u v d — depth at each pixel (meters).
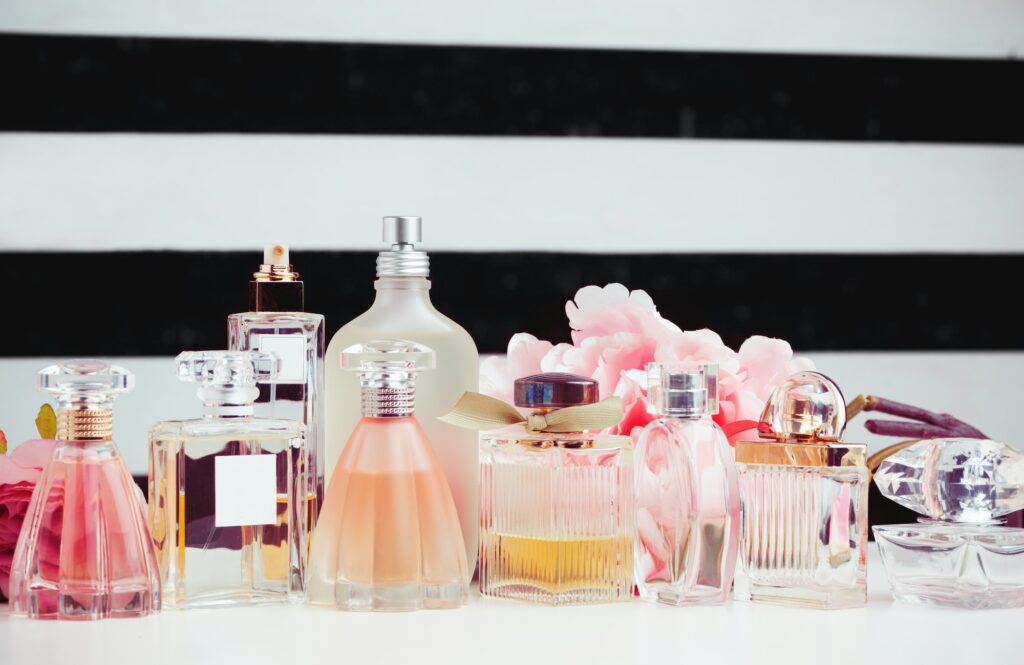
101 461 0.73
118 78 1.25
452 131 1.29
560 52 1.30
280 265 0.87
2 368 1.23
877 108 1.33
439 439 0.84
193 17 1.26
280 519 0.77
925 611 0.76
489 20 1.29
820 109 1.32
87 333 1.24
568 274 1.30
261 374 0.79
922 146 1.33
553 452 0.76
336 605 0.75
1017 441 1.33
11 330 1.23
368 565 0.75
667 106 1.31
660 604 0.78
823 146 1.32
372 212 1.28
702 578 0.77
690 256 1.31
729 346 1.31
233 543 0.76
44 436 0.90
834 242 1.32
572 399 0.77
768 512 0.78
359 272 1.27
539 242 1.29
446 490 0.77
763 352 0.91
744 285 1.31
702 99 1.31
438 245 1.28
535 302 1.29
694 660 0.64
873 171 1.33
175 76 1.25
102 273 1.24
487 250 1.29
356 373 0.76
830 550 0.76
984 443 0.77
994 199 1.33
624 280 1.30
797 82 1.32
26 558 0.73
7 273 1.23
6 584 0.79
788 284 1.32
